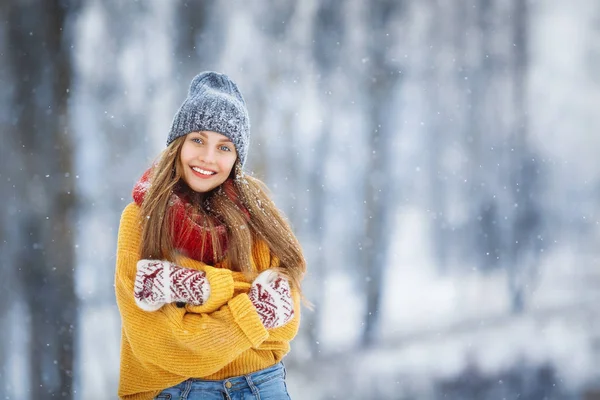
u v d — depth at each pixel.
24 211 17.31
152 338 4.95
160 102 26.80
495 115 40.31
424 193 41.06
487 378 21.47
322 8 32.94
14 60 18.09
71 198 17.66
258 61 30.16
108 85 25.09
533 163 42.00
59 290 17.05
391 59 34.62
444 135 39.97
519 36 40.25
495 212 40.69
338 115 33.88
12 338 17.19
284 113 30.92
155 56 26.98
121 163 25.22
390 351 26.75
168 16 27.48
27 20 18.20
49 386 16.67
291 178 31.44
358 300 33.00
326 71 33.09
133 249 5.05
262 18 30.95
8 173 17.55
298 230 31.59
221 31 28.42
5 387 16.94
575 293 40.91
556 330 30.67
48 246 17.22
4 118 17.88
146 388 5.14
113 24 25.89
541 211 44.47
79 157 18.84
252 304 4.95
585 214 53.06
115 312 22.98
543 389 19.72
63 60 18.28
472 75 39.41
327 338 29.19
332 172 34.31
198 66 27.77
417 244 44.16
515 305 37.34
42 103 17.97
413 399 19.36
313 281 31.11
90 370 20.39
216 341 4.88
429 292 39.16
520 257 39.97
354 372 23.56
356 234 34.03
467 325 32.44
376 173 34.47
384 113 34.66
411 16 35.78
